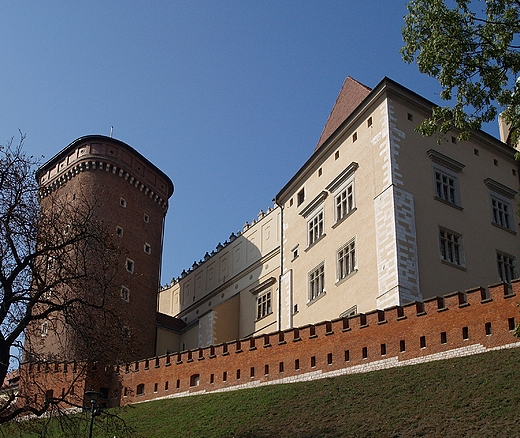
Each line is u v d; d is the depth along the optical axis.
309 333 38.31
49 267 30.20
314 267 49.34
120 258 60.81
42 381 46.69
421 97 46.84
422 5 25.39
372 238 43.34
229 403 37.44
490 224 47.28
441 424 27.27
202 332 63.25
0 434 32.62
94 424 35.00
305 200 53.19
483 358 31.33
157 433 35.84
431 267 41.91
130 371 46.06
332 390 34.31
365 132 47.16
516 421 25.59
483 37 24.52
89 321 31.55
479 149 49.91
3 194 28.55
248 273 64.38
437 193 45.34
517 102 24.06
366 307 42.06
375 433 28.23
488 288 32.72
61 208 37.28
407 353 34.25
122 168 64.06
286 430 31.41
